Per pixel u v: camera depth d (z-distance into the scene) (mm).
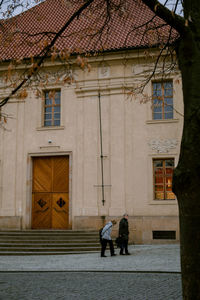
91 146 23219
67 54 6746
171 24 5594
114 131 22938
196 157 4852
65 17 25609
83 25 24531
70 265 13953
